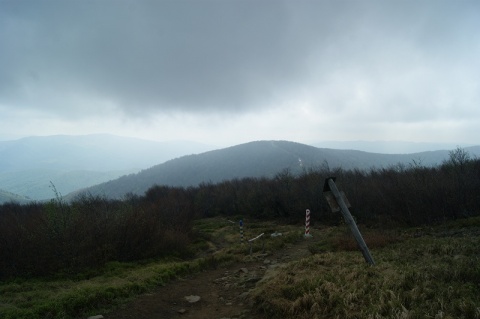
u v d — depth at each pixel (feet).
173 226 71.26
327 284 22.11
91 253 43.88
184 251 56.75
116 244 48.21
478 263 22.40
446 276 21.17
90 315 22.97
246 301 25.38
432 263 25.54
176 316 23.68
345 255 34.88
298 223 88.94
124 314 23.47
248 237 70.44
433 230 49.26
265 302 22.62
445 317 14.87
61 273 39.42
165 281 33.76
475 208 56.24
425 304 16.87
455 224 50.42
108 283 31.22
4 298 27.40
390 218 66.28
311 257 35.58
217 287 31.94
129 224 52.60
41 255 40.34
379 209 72.49
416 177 69.72
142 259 49.16
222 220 107.55
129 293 27.96
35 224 49.60
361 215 73.41
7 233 45.68
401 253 32.55
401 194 65.31
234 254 50.14
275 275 29.14
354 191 81.20
